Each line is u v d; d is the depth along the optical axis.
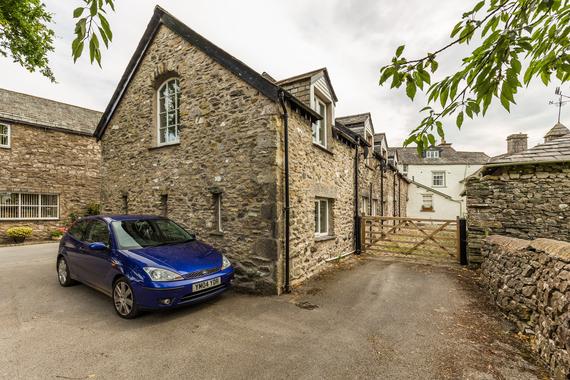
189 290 4.17
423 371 2.90
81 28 1.44
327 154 7.71
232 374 2.88
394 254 9.21
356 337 3.63
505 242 5.00
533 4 1.41
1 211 12.68
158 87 7.88
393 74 1.92
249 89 5.74
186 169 6.79
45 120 14.35
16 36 8.37
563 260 3.01
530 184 6.84
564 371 2.54
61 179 14.55
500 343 3.44
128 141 8.42
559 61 1.67
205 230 6.35
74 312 4.45
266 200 5.45
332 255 7.84
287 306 4.73
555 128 13.73
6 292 5.39
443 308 4.59
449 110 1.85
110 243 4.68
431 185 27.25
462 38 1.71
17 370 2.92
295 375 2.86
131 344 3.46
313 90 6.99
